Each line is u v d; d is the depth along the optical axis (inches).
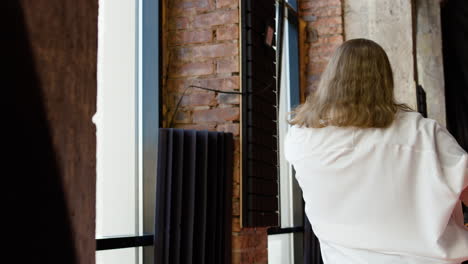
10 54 18.7
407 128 45.0
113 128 98.0
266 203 124.1
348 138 46.1
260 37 124.7
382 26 185.5
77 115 21.4
